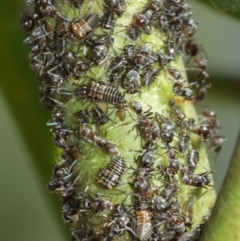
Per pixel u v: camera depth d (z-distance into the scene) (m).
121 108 0.13
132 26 0.13
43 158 0.14
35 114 0.14
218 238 0.12
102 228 0.13
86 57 0.13
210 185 0.13
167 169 0.13
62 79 0.13
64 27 0.13
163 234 0.13
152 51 0.13
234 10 0.14
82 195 0.13
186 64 0.16
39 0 0.13
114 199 0.13
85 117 0.13
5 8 0.14
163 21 0.13
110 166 0.13
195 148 0.13
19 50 0.14
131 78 0.13
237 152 0.12
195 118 0.13
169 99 0.13
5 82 0.14
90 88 0.13
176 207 0.13
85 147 0.13
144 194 0.13
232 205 0.12
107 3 0.13
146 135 0.13
